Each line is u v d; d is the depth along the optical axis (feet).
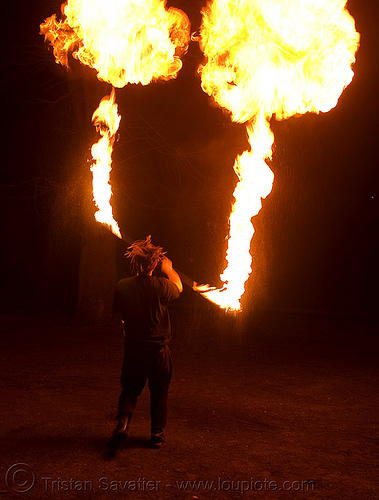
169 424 17.53
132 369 15.17
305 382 23.06
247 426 17.53
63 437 16.14
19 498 12.37
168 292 15.43
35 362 25.73
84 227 35.01
